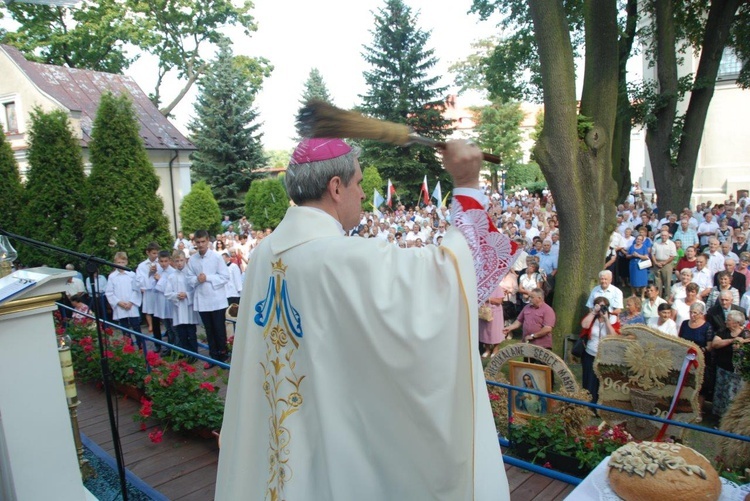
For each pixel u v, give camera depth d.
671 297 8.64
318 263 1.50
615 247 12.96
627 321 7.39
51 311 3.15
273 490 1.59
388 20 37.03
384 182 35.19
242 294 1.84
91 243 13.89
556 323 9.25
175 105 32.34
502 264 1.48
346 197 1.68
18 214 14.68
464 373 1.34
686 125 17.14
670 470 2.33
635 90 16.80
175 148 23.30
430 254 1.40
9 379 3.01
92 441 5.25
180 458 4.96
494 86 19.06
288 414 1.58
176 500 4.27
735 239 12.84
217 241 14.81
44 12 27.72
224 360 8.71
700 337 6.73
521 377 5.96
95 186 13.89
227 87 32.88
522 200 25.98
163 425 5.59
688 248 10.74
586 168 9.07
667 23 16.47
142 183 14.23
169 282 8.95
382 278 1.41
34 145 14.14
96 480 4.43
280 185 28.03
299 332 1.56
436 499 1.38
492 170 41.03
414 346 1.34
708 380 6.66
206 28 30.81
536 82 18.38
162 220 14.57
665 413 5.46
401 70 36.66
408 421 1.39
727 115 25.59
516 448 5.27
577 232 9.05
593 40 9.19
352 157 1.70
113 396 6.68
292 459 1.55
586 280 9.22
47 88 21.80
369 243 1.48
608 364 5.75
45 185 14.01
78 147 14.66
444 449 1.35
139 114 23.91
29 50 27.50
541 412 5.80
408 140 1.50
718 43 16.42
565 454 4.89
